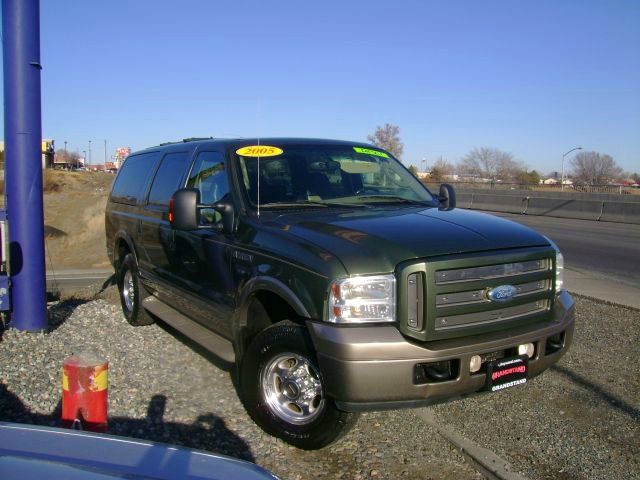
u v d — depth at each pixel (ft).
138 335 21.25
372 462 12.47
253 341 13.51
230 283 14.89
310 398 12.67
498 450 13.08
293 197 15.52
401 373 11.20
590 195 93.66
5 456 6.75
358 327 11.39
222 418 14.33
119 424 13.73
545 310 13.43
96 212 98.12
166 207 19.51
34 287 20.35
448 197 17.62
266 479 7.35
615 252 45.42
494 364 12.07
